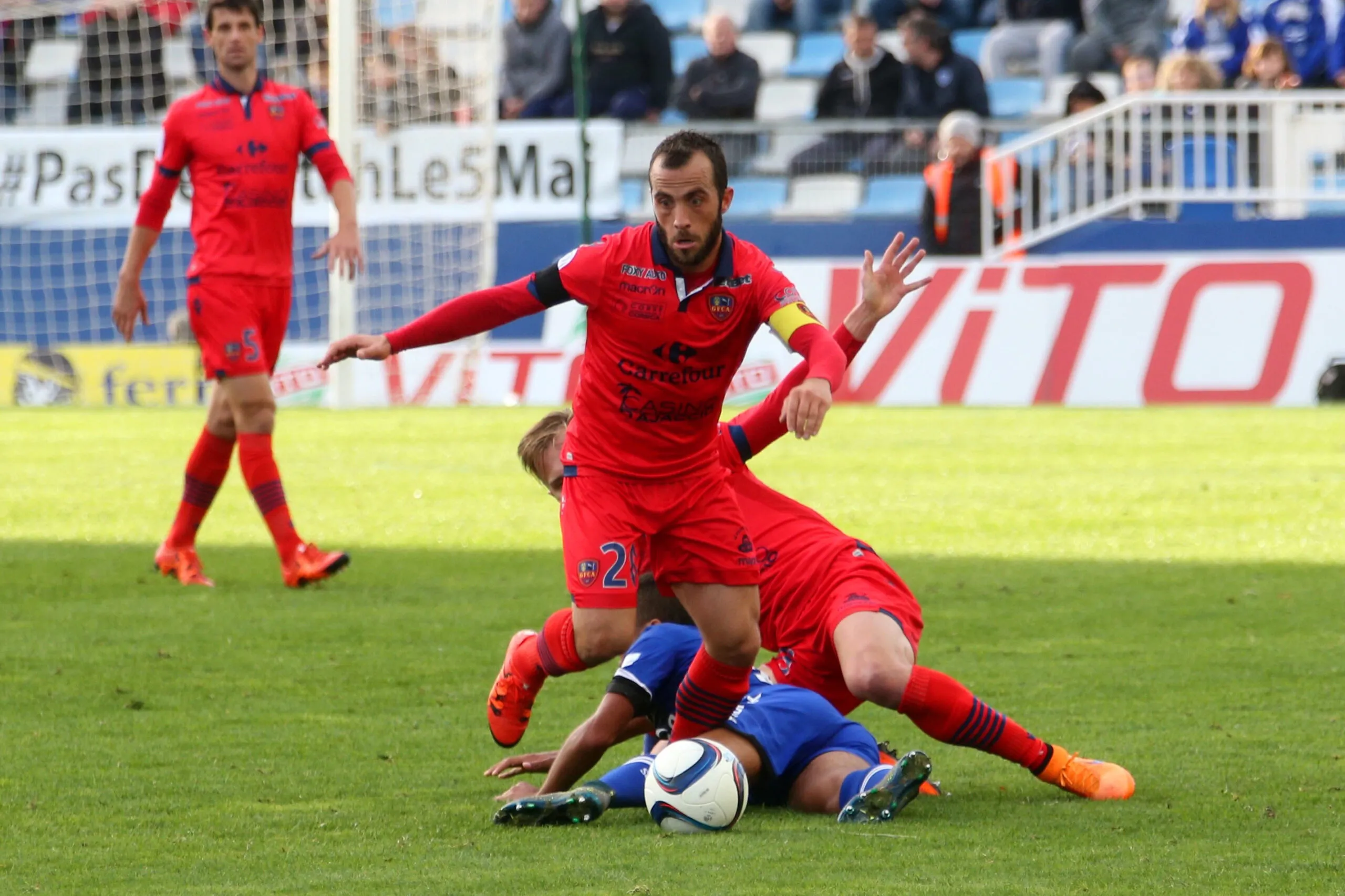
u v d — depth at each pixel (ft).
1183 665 65.26
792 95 265.54
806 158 232.73
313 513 118.11
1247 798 45.47
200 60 246.68
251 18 87.76
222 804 45.55
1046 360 194.08
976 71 229.04
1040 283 194.80
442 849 40.68
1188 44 235.61
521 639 49.83
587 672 66.69
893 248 52.21
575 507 48.21
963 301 196.95
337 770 49.75
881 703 47.11
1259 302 189.37
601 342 47.39
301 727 55.77
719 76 233.55
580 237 212.84
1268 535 101.91
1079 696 59.62
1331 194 199.21
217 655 68.64
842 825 43.21
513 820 43.16
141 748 52.54
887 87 230.07
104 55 245.65
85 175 219.61
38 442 166.81
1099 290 193.47
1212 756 50.52
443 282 213.66
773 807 46.83
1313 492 120.57
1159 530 104.53
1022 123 224.94
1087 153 213.25
